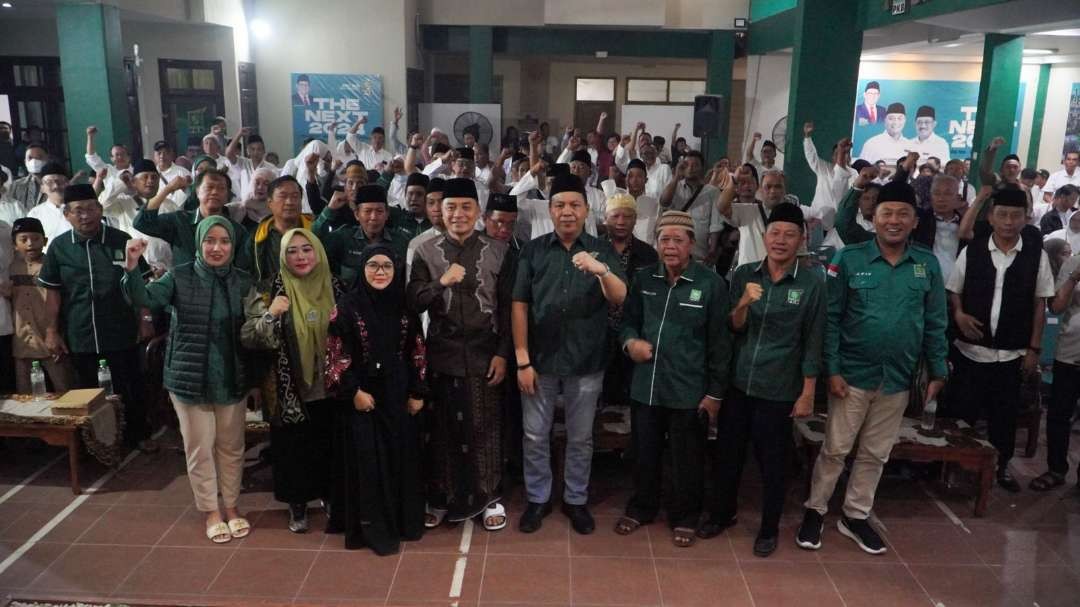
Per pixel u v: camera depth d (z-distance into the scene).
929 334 3.43
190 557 3.43
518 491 4.07
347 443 3.42
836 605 3.14
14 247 4.55
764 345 3.32
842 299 3.42
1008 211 3.79
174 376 3.39
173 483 4.14
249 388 3.53
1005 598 3.20
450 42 13.42
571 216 3.38
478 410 3.55
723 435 3.52
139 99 10.77
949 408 4.20
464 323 3.48
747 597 3.19
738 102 16.06
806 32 9.01
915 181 5.84
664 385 3.44
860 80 12.85
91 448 3.95
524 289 3.47
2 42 10.52
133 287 3.39
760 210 4.76
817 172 6.63
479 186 5.83
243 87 11.62
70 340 4.21
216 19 10.70
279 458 3.53
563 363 3.46
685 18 13.23
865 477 3.54
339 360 3.27
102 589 3.19
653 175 7.42
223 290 3.40
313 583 3.25
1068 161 9.88
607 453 4.56
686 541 3.54
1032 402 4.46
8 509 3.84
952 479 4.20
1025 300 3.89
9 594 3.14
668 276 3.45
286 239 3.34
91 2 8.48
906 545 3.59
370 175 6.20
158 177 5.20
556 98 17.00
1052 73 12.88
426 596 3.17
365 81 12.09
